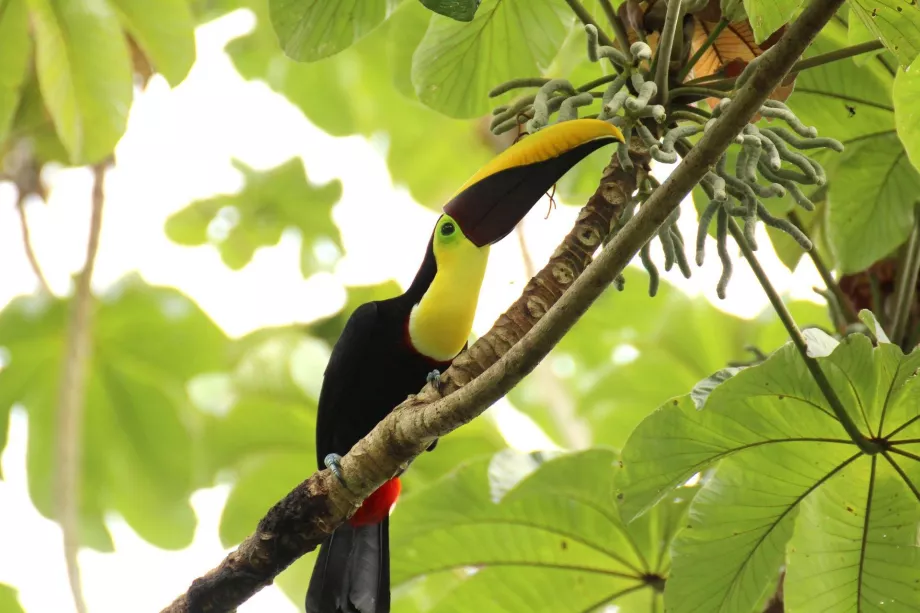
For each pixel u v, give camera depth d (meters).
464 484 7.58
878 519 6.10
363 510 6.76
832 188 8.23
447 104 8.17
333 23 7.39
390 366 6.82
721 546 6.25
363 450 5.53
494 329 5.56
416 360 6.76
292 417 12.13
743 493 6.18
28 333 11.83
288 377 12.88
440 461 11.80
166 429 12.25
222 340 12.38
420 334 6.63
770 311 12.26
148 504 12.31
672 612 6.36
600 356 13.85
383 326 6.79
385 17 7.43
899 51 5.55
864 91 7.85
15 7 8.69
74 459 10.99
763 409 5.85
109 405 12.19
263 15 14.23
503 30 7.92
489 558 7.81
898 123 6.20
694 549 6.26
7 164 12.19
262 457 11.93
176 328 12.26
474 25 7.86
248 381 12.84
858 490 6.07
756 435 5.96
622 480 6.12
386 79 14.55
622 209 5.78
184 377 12.29
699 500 6.22
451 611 7.89
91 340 11.98
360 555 6.86
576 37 10.77
